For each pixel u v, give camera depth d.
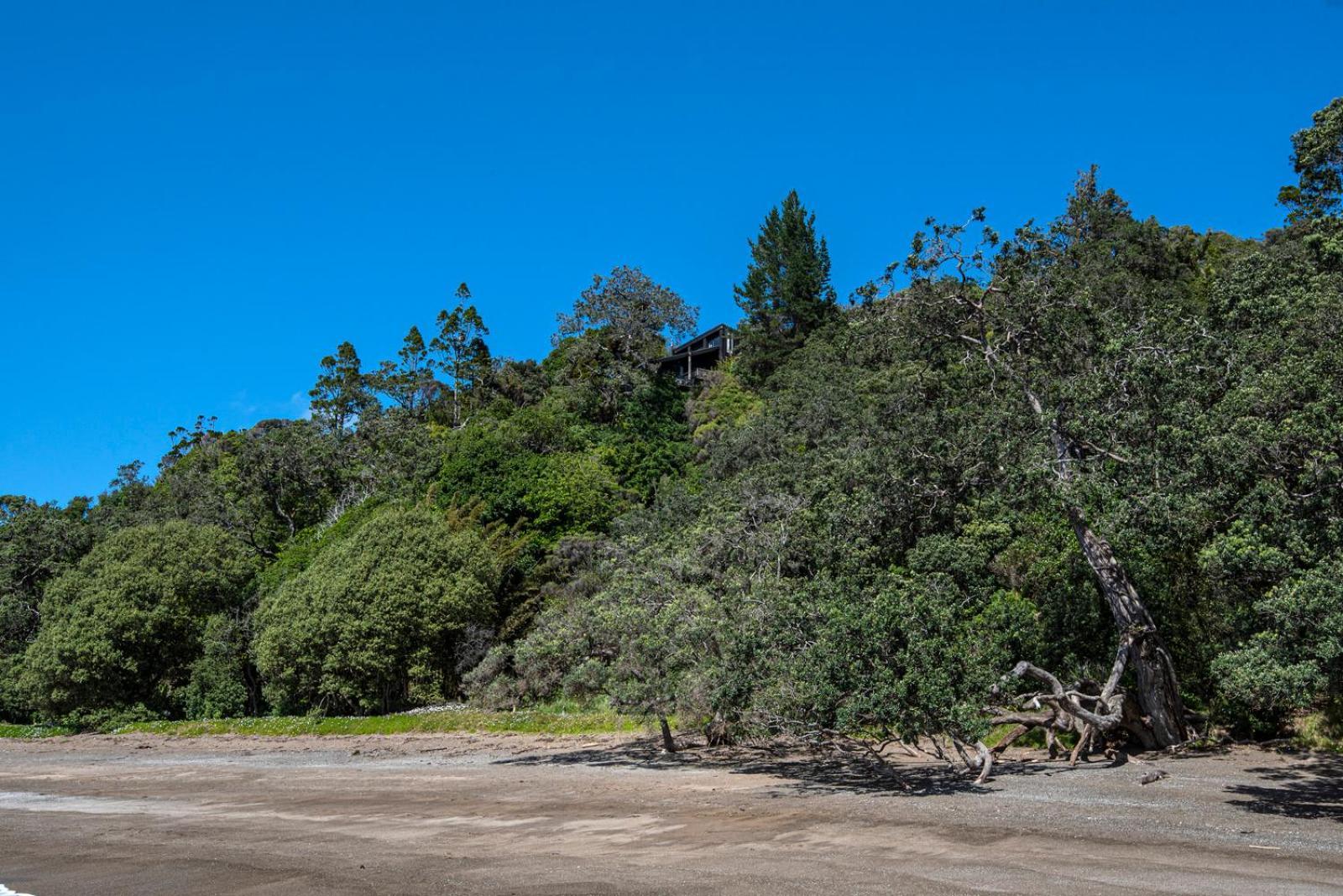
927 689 17.19
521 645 26.97
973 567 24.00
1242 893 10.50
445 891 11.87
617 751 26.23
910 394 27.34
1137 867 11.79
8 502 57.69
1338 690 16.34
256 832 16.83
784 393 52.69
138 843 16.28
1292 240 34.75
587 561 40.66
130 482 78.56
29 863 14.93
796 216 68.44
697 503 39.44
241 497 63.28
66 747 35.00
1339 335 18.31
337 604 36.25
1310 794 16.59
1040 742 23.56
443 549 37.47
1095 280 37.09
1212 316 25.34
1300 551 15.05
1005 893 10.80
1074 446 23.31
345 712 37.88
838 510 26.61
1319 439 15.38
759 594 22.00
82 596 41.38
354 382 82.69
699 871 12.47
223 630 40.88
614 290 68.12
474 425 58.03
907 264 24.89
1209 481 18.78
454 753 27.91
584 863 13.16
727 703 20.36
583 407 59.53
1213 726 22.95
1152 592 23.23
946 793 17.94
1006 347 25.47
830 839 14.23
